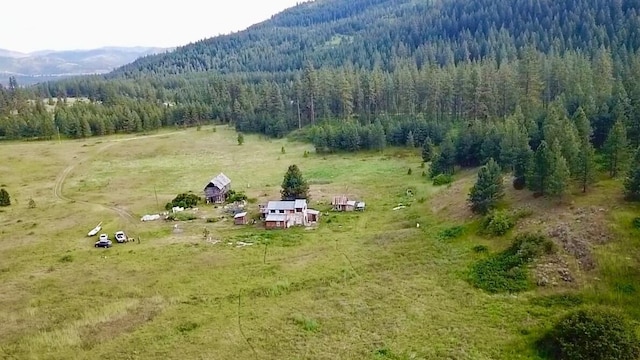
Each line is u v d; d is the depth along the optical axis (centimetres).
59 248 7262
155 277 6012
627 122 8031
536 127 8900
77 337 4581
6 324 4912
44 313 5122
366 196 9650
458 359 3953
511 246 5775
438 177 9856
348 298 5175
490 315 4606
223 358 4144
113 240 7625
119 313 5069
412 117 14688
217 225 8325
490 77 13662
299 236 7475
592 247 5203
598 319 3959
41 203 10025
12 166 13412
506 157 8700
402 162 12325
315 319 4747
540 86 12850
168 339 4497
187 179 11962
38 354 4319
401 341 4269
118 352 4297
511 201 7044
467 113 14475
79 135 17988
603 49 14538
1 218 8950
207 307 5141
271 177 11794
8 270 6419
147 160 14400
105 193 10825
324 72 18338
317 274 5866
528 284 5034
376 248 6600
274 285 5575
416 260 6031
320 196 9831
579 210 5919
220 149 15625
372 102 17238
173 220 8669
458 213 7325
